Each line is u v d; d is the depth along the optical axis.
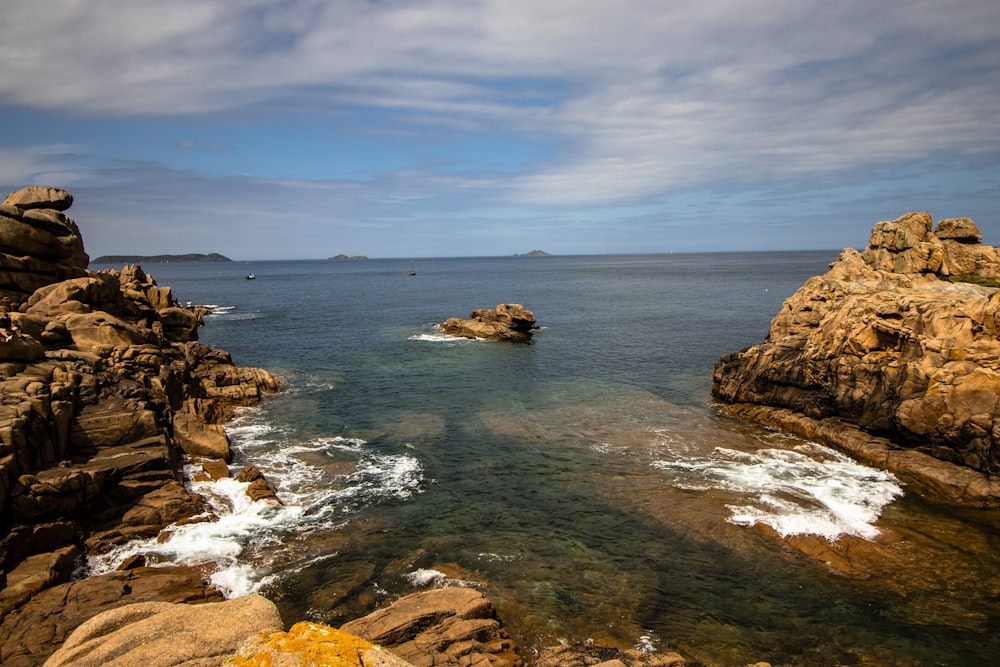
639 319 94.50
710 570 22.11
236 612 10.23
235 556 22.66
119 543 22.64
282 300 142.50
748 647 18.05
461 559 22.80
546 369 57.19
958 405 29.94
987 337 31.42
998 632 18.83
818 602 20.28
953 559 22.91
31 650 15.95
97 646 9.58
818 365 37.75
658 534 24.72
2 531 20.06
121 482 24.62
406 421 40.28
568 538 24.50
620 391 48.47
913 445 31.94
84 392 27.59
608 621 19.02
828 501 27.56
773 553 23.17
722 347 68.12
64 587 19.08
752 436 37.00
